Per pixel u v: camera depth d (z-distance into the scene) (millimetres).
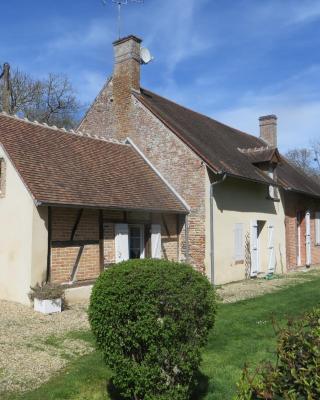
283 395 3113
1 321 8539
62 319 8914
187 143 14484
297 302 10906
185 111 19469
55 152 12180
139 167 14750
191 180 14367
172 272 4578
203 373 5926
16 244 10109
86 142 14008
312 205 22406
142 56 16859
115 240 12031
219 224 14680
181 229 14508
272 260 17875
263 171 17734
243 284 14625
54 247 10359
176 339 4438
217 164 14312
